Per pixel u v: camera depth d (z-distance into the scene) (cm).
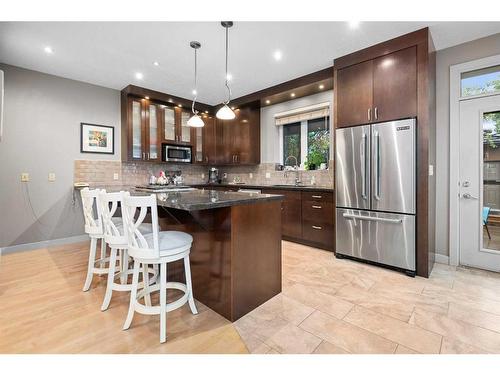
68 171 387
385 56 279
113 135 431
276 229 221
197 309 199
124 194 179
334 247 324
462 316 188
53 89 372
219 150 548
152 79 389
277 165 484
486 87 277
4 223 338
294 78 387
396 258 271
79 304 205
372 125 284
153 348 155
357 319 186
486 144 278
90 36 267
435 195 303
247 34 263
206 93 458
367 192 290
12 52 303
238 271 187
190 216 206
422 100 256
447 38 274
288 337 166
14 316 188
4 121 335
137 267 171
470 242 287
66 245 377
